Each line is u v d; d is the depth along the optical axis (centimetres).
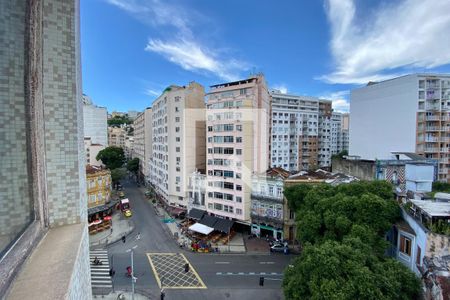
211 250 2884
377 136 4944
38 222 424
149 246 3020
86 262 482
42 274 324
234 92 3538
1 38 368
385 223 1595
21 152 400
